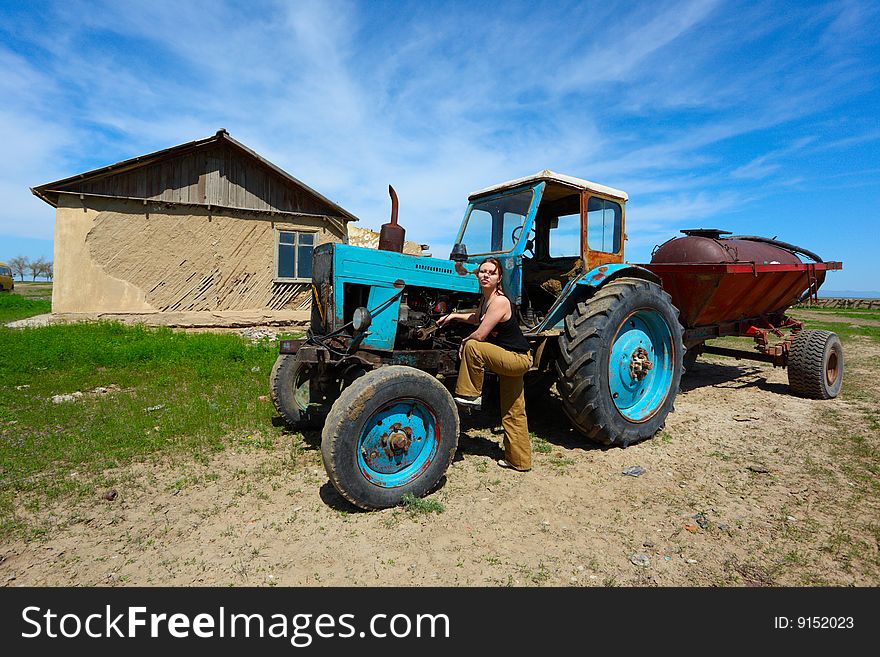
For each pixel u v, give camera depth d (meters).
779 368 7.98
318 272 3.86
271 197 11.55
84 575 2.39
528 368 3.55
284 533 2.78
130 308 10.42
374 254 3.66
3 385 5.88
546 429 4.73
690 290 5.71
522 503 3.17
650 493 3.33
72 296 10.02
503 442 4.17
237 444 4.09
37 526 2.81
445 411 3.27
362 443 3.02
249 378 6.27
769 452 4.09
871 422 4.92
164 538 2.71
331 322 3.62
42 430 4.27
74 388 5.72
